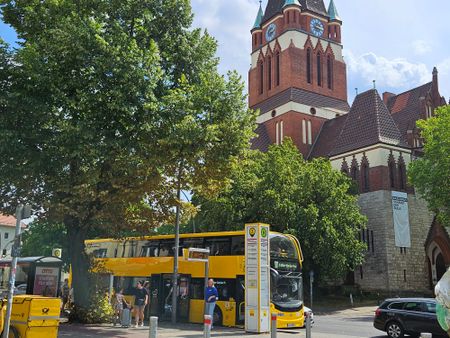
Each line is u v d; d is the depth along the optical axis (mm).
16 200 20625
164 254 27109
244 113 20594
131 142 19391
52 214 21094
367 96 58156
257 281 20422
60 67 19297
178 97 19562
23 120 18859
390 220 51375
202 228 43250
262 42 79312
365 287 51312
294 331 22281
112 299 24703
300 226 41531
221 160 19500
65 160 19469
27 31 21562
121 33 19859
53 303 14109
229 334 19656
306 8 74812
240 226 40844
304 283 45219
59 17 20469
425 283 51969
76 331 18656
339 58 76062
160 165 19406
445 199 39594
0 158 18453
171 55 22297
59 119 19562
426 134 41688
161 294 26688
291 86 70125
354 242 44531
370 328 25438
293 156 48500
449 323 6574
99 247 30969
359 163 55094
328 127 68875
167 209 22562
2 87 19281
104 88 19031
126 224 22312
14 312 13930
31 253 58938
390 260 50125
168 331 20109
